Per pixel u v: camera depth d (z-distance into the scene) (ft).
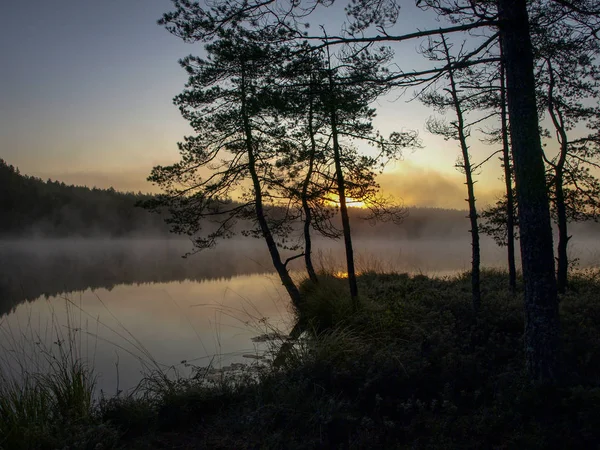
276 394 17.54
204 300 56.80
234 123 44.70
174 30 19.63
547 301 16.31
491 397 16.08
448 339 21.99
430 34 16.70
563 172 36.78
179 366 27.81
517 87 16.63
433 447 13.23
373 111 37.86
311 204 46.24
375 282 51.42
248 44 18.78
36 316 46.47
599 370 17.44
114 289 70.13
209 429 16.02
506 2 16.60
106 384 24.29
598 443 12.37
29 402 17.38
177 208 45.11
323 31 18.92
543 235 16.39
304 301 42.70
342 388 17.85
